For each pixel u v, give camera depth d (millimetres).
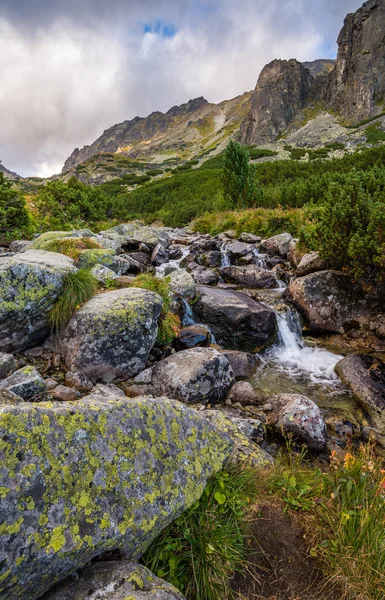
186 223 24547
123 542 1901
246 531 2625
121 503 1960
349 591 2270
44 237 10117
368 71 82688
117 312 5332
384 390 5621
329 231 8602
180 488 2340
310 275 8727
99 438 2066
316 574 2412
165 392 5266
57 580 1728
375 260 7262
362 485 2635
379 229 7289
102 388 4961
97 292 6551
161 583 1936
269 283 10508
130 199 39000
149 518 2037
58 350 5434
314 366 7035
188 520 2453
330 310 8250
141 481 2129
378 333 7625
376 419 5148
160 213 29109
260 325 7547
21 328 5219
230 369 5895
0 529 1507
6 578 1471
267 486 3148
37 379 4293
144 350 5574
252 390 5656
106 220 24391
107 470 1996
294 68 110875
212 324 7957
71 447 1911
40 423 1864
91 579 1839
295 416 4691
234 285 10523
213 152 115562
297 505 2928
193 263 12062
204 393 5270
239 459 3430
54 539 1620
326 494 2955
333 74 100188
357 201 8266
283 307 8461
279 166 29828
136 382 5422
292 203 17953
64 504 1738
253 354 7238
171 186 39625
